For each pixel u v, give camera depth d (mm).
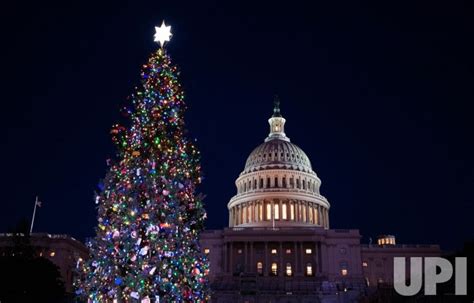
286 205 126812
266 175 133875
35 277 62750
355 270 104688
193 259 28703
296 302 86250
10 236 80562
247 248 108938
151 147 27406
